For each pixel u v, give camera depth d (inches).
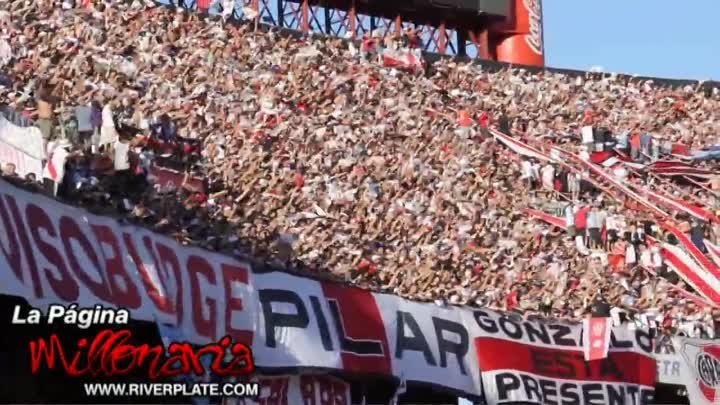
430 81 5285.4
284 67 4722.0
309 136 4288.9
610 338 3784.5
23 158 2874.0
